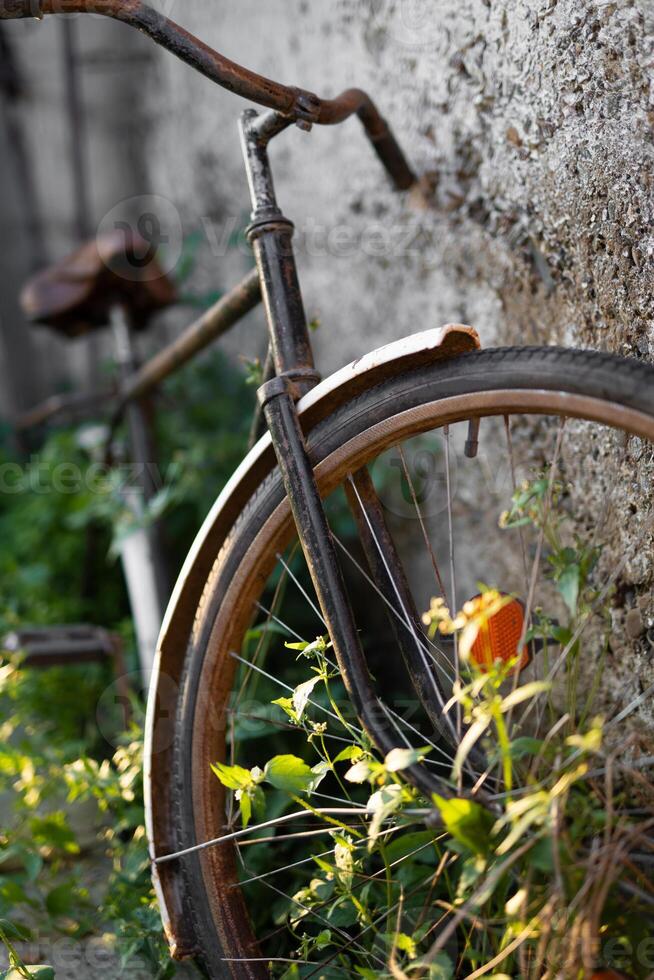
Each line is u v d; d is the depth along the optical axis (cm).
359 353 204
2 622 245
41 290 233
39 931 138
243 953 112
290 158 214
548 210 129
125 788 144
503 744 85
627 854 88
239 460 240
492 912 102
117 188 377
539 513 110
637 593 119
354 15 174
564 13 116
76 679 219
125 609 263
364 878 104
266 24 211
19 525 295
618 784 113
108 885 147
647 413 85
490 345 158
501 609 99
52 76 376
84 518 242
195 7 248
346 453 107
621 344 118
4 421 383
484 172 147
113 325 231
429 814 90
